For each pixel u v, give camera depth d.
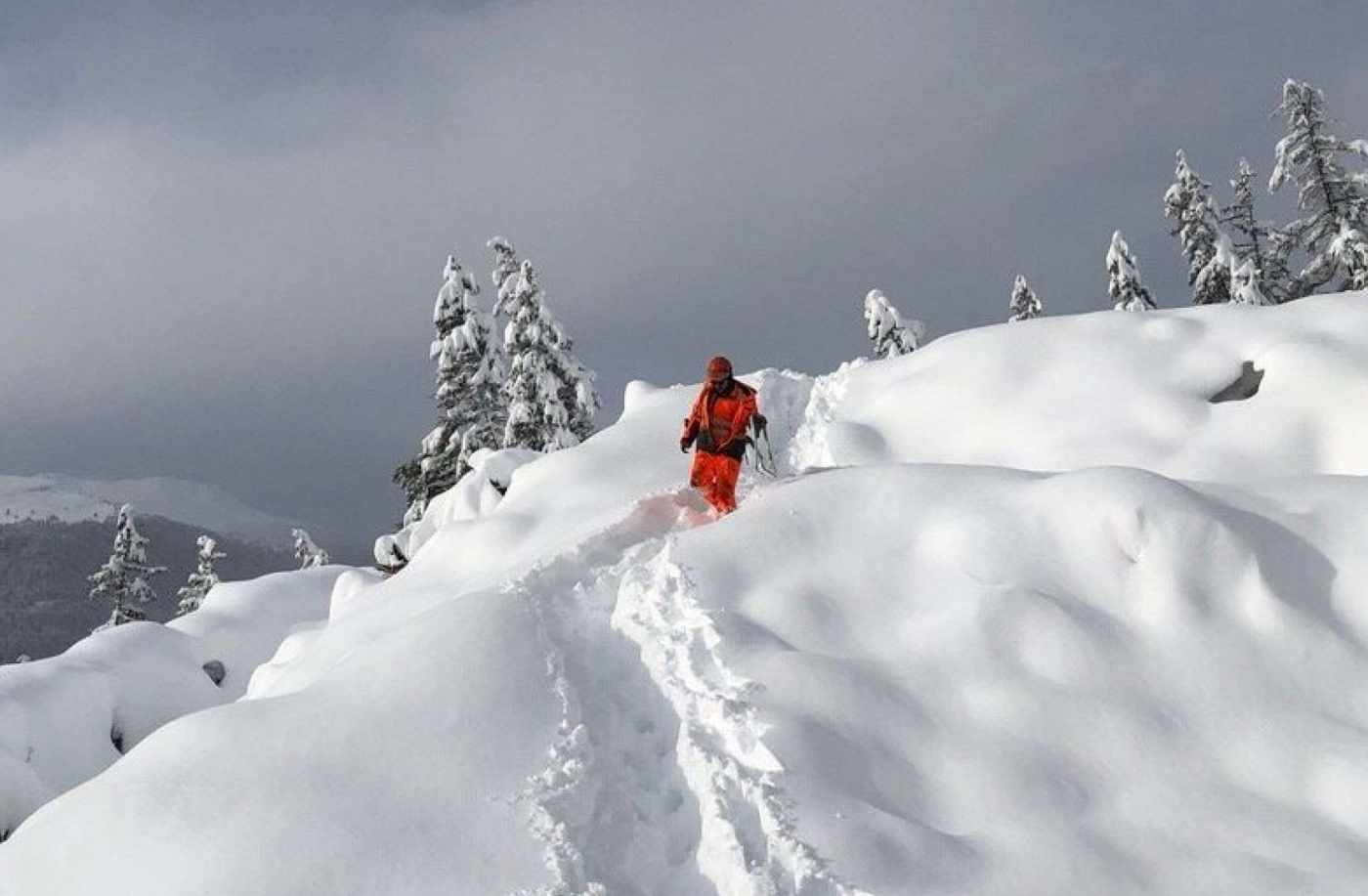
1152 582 7.21
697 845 5.84
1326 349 11.62
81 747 18.14
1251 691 6.58
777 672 6.65
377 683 6.99
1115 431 11.79
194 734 6.79
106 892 5.73
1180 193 34.69
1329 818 5.85
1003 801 5.87
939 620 7.14
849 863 5.23
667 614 7.57
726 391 10.23
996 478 8.54
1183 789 6.01
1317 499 7.93
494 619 7.70
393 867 5.57
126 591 44.81
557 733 6.61
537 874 5.46
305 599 24.17
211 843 5.86
